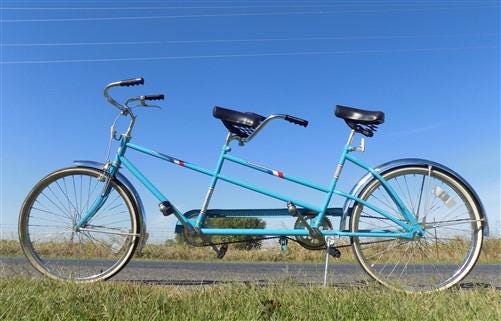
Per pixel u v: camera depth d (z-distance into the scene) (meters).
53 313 2.81
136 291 3.33
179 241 4.09
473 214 3.98
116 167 4.09
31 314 2.78
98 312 2.85
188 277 4.69
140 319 2.77
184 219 3.98
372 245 4.02
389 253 4.01
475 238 3.96
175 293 3.34
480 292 3.47
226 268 5.93
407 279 3.93
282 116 3.94
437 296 3.37
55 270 4.00
